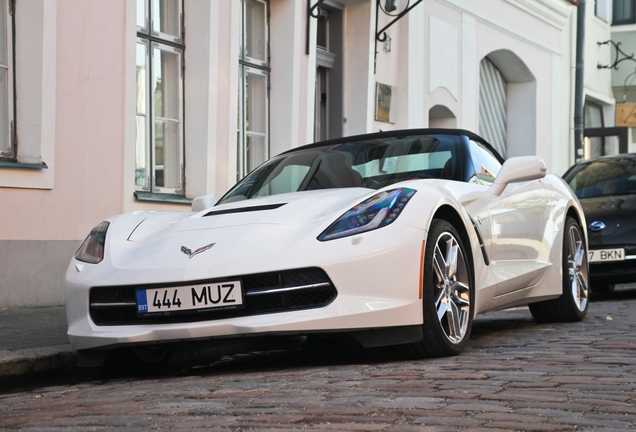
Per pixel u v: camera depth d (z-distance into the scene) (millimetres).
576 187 8938
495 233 4699
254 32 9945
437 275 4023
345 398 2906
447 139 4953
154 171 8453
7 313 6410
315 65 10445
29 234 6918
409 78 12414
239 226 3971
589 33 19562
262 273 3666
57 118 7160
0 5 6898
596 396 2891
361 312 3688
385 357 4137
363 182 4672
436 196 4086
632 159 9180
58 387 3797
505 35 15375
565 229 5684
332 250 3717
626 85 20828
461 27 13883
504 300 4863
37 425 2664
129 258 3984
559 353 3980
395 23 12219
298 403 2834
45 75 6977
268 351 5332
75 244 7289
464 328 4176
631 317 5871
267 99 10062
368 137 5195
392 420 2535
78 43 7336
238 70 9328
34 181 6914
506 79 16672
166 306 3756
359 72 11523
